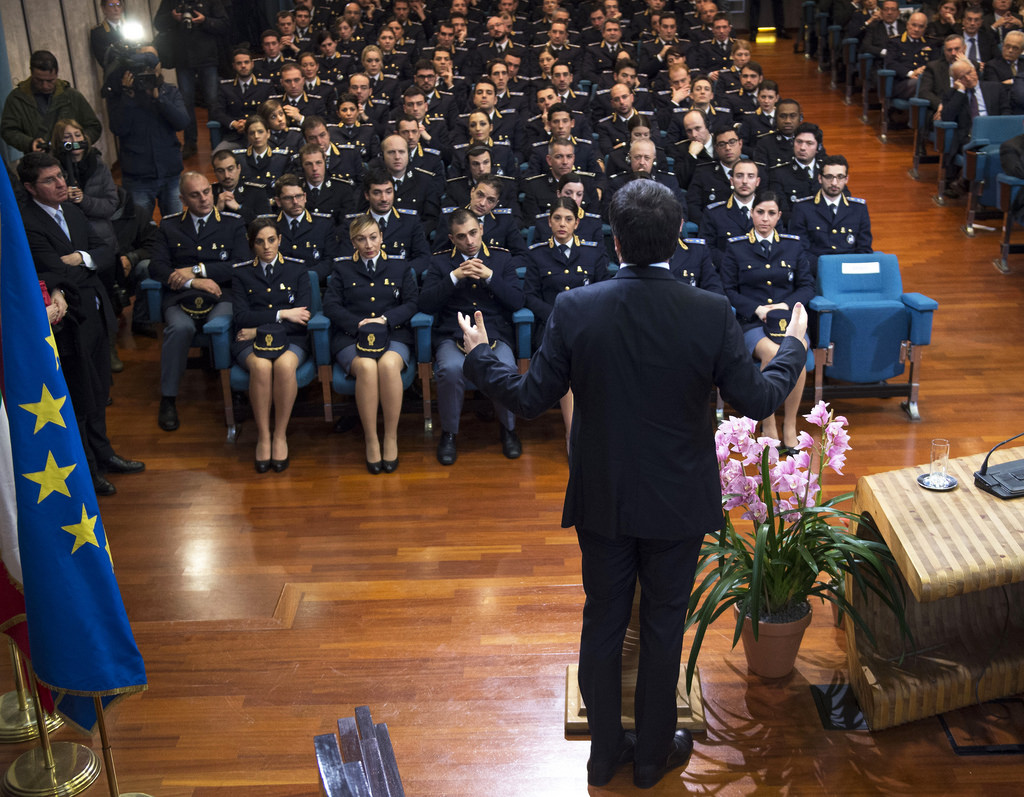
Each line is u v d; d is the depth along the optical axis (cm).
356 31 1132
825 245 572
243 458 513
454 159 715
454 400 495
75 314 448
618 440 252
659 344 246
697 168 663
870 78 1081
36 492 264
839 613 364
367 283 518
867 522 332
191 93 1004
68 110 719
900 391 528
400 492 477
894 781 297
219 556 428
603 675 277
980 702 321
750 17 1552
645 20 1214
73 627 267
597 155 706
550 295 527
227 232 572
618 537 262
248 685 348
